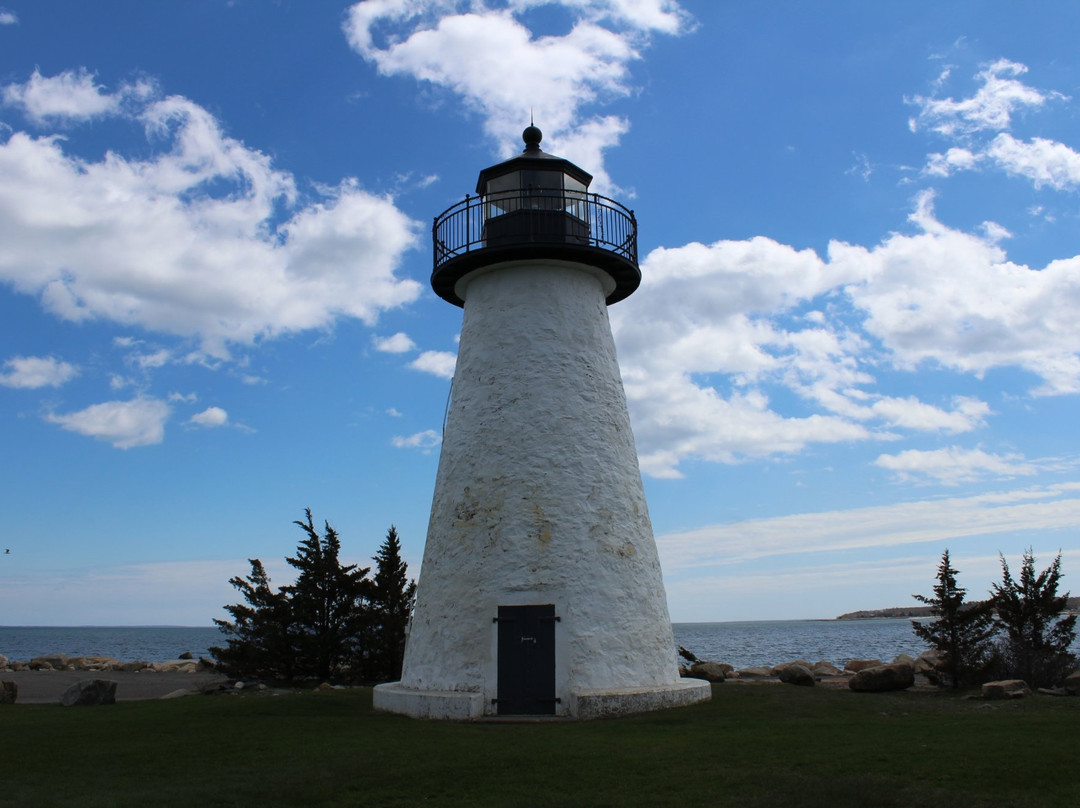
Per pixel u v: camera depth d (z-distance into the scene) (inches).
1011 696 605.9
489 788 333.4
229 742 438.0
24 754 411.8
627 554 567.8
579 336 605.0
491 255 598.5
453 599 551.5
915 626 745.6
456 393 613.6
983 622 728.3
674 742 415.8
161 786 342.3
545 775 351.6
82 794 330.0
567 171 633.0
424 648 560.4
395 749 410.0
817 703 565.6
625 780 341.1
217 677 1114.1
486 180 640.4
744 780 336.2
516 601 535.5
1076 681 647.1
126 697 792.3
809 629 6264.8
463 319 640.4
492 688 524.7
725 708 540.1
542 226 604.1
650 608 571.8
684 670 871.1
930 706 565.3
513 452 567.2
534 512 551.2
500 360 593.0
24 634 7194.9
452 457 592.1
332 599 940.0
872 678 678.5
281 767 374.3
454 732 462.6
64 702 634.2
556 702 518.6
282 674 915.4
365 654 925.8
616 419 606.2
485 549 550.3
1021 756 363.6
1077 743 390.0
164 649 3378.4
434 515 594.6
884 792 313.4
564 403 581.3
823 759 368.5
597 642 533.6
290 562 938.7
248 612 917.8
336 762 381.7
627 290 665.6
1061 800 301.7
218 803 318.0
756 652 2417.6
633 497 593.6
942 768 347.6
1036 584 773.9
